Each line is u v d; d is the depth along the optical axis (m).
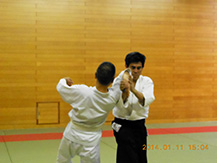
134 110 3.46
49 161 5.49
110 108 3.34
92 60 8.88
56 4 8.59
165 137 7.47
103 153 5.96
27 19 8.41
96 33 8.88
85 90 3.26
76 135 3.32
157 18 9.30
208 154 5.95
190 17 9.55
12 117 8.44
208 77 9.78
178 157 5.72
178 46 9.50
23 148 6.39
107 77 3.20
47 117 8.66
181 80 9.56
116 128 3.55
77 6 8.73
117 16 9.01
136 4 9.13
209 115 9.84
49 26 8.56
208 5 9.67
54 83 8.65
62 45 8.67
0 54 8.30
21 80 8.45
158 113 9.43
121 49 9.07
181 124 9.26
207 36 9.71
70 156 3.51
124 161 3.49
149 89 3.47
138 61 3.43
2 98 8.35
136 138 3.53
